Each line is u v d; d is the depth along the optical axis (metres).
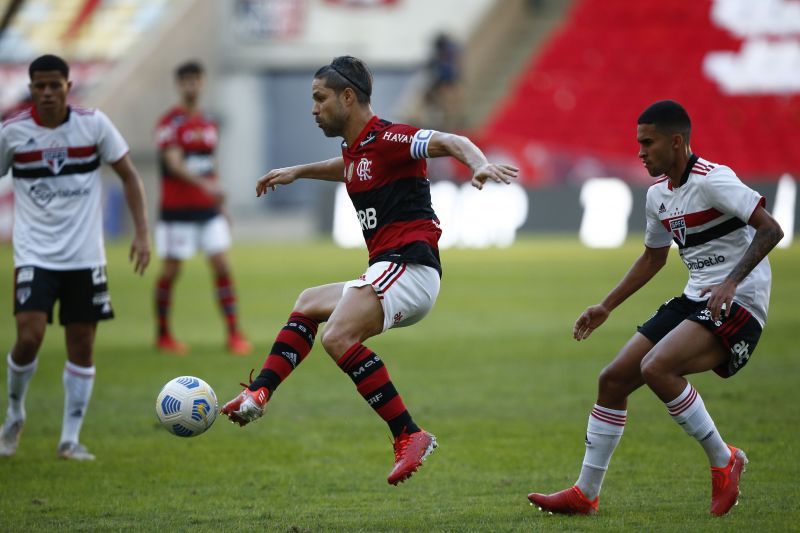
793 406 28.33
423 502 19.97
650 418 27.56
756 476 21.16
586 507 18.59
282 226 120.88
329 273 67.75
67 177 23.75
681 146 18.33
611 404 18.64
